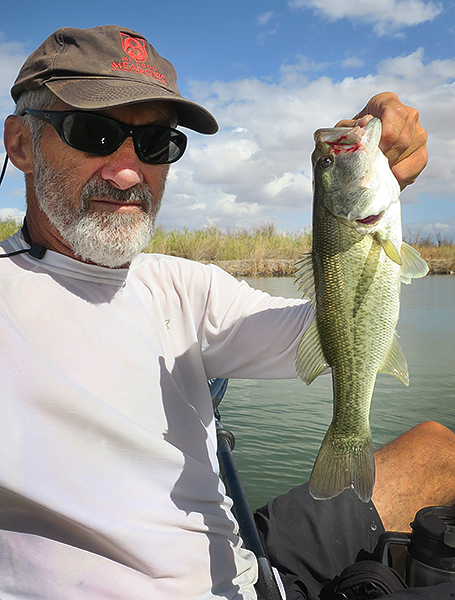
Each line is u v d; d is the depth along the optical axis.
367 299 0.48
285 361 0.57
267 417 1.38
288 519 0.63
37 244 0.48
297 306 0.58
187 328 0.57
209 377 0.61
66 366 0.43
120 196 0.49
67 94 0.46
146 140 0.50
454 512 0.61
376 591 0.52
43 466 0.39
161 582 0.42
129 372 0.46
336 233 0.48
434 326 2.64
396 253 0.45
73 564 0.39
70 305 0.46
